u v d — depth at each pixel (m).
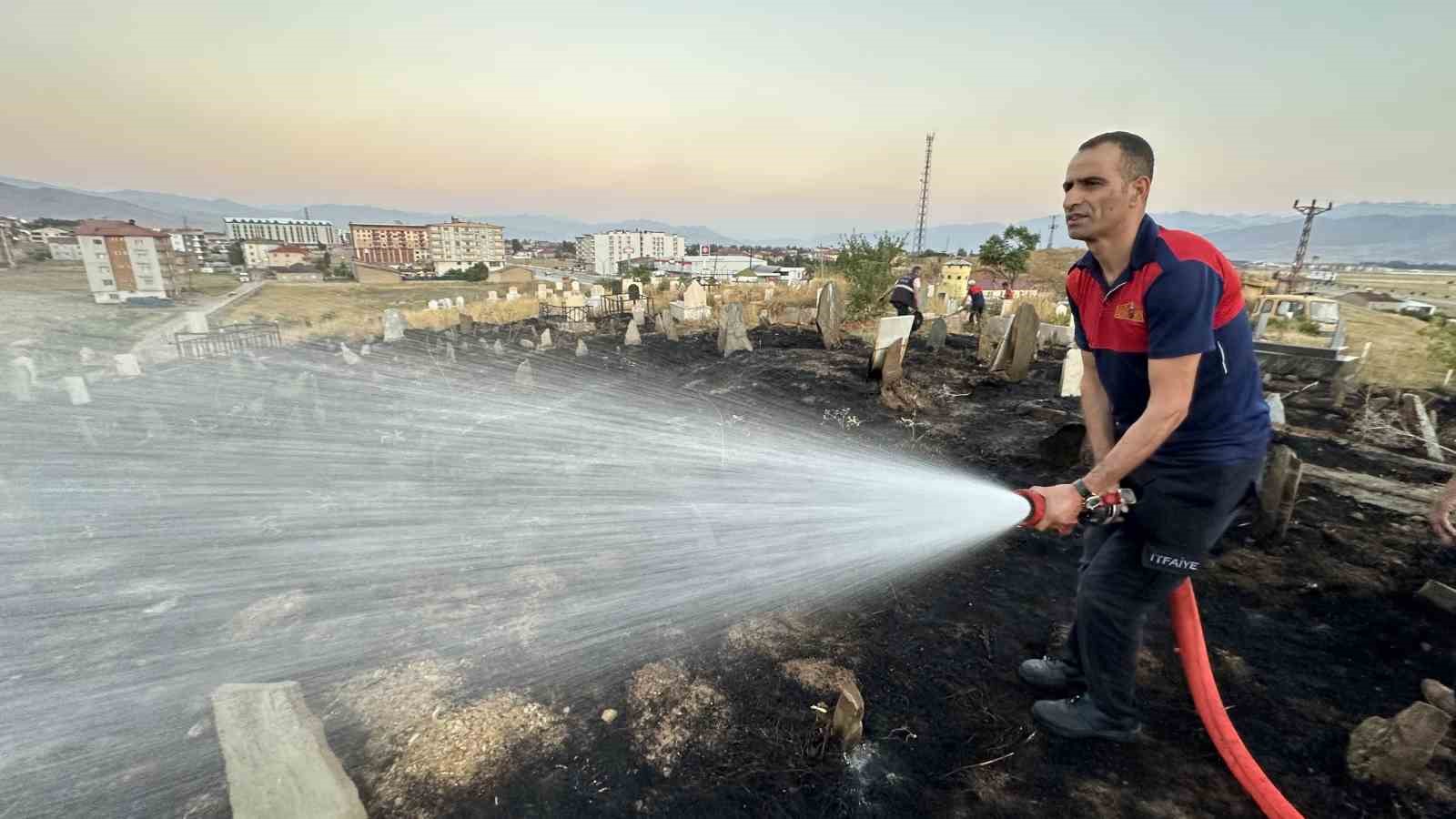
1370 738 2.02
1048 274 50.47
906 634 2.83
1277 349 8.57
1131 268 1.78
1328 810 1.89
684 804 1.94
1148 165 1.72
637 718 2.32
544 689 2.50
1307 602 3.01
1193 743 2.17
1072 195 1.81
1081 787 1.99
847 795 1.96
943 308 16.02
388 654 2.77
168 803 1.98
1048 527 1.96
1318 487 4.28
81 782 2.08
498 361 11.17
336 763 2.02
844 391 7.41
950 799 1.95
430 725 2.29
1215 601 3.04
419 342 14.26
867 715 2.32
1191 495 1.83
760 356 9.93
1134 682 2.14
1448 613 2.82
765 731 2.25
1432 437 5.48
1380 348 9.89
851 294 13.48
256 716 2.21
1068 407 6.54
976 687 2.47
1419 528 3.67
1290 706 2.33
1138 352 1.87
